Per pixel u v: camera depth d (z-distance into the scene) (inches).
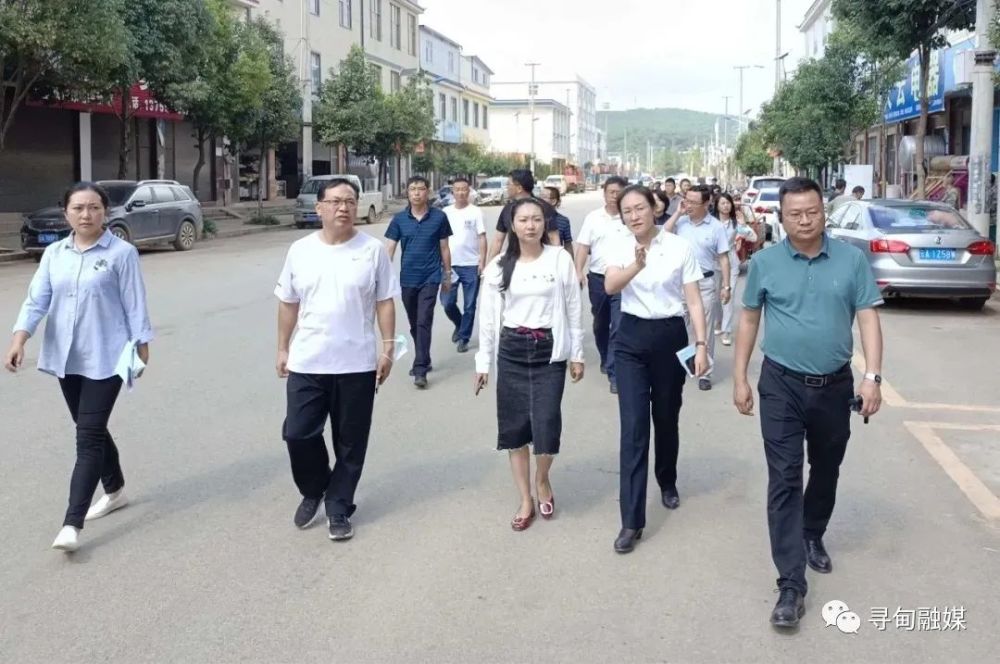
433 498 240.8
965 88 927.7
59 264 212.1
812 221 173.8
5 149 1117.7
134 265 216.8
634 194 211.3
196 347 435.8
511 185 346.9
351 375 212.7
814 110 1192.8
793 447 177.6
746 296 184.1
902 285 534.9
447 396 350.3
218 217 1402.6
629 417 208.8
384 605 180.1
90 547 208.8
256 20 1327.5
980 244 537.3
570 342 219.3
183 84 995.3
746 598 183.8
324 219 215.3
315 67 1802.4
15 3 732.7
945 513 230.1
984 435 297.1
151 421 310.0
